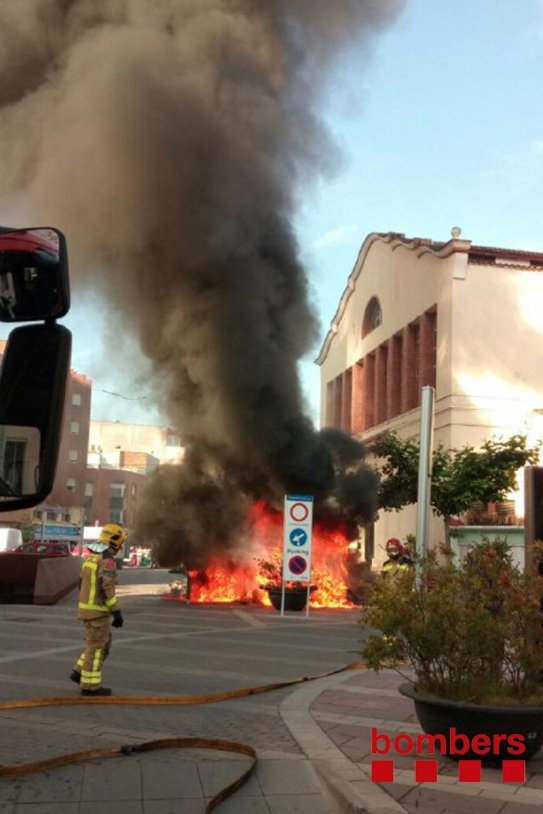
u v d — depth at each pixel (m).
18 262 2.47
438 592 4.95
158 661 8.95
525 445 19.03
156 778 4.53
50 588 17.03
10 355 2.46
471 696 4.77
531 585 4.90
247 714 6.30
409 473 19.70
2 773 4.48
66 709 6.27
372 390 29.91
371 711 6.34
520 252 22.73
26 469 2.36
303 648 10.34
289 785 4.56
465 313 22.28
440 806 4.01
